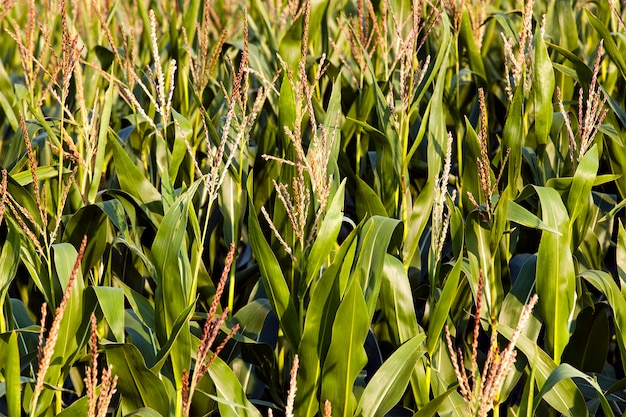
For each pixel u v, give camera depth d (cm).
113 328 252
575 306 319
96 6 383
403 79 324
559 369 238
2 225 347
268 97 404
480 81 440
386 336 321
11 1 483
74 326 255
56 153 330
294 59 379
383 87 399
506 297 301
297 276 293
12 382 226
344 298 237
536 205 365
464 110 489
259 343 289
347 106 438
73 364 281
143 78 478
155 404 252
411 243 328
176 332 239
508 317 298
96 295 261
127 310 296
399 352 256
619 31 452
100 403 205
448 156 264
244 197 349
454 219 290
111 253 329
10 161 374
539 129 333
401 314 281
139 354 241
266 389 331
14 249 267
